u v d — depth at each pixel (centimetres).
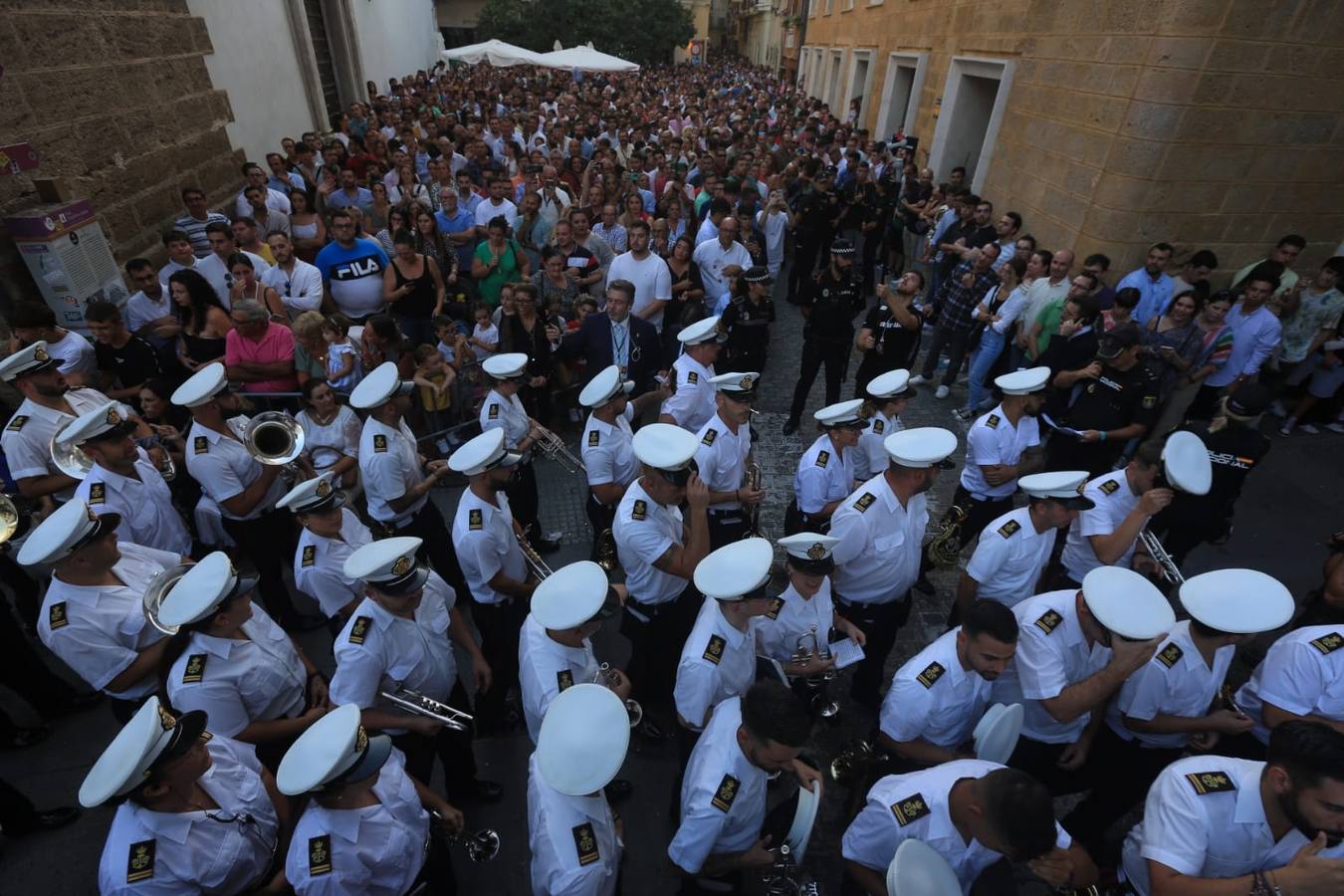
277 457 397
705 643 280
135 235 668
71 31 592
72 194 559
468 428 621
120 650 291
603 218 882
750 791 240
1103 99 710
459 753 326
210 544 456
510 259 734
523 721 390
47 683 375
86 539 277
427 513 442
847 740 386
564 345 627
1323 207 693
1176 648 276
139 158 682
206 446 388
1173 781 224
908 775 237
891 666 436
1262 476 636
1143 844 225
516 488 480
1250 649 438
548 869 219
